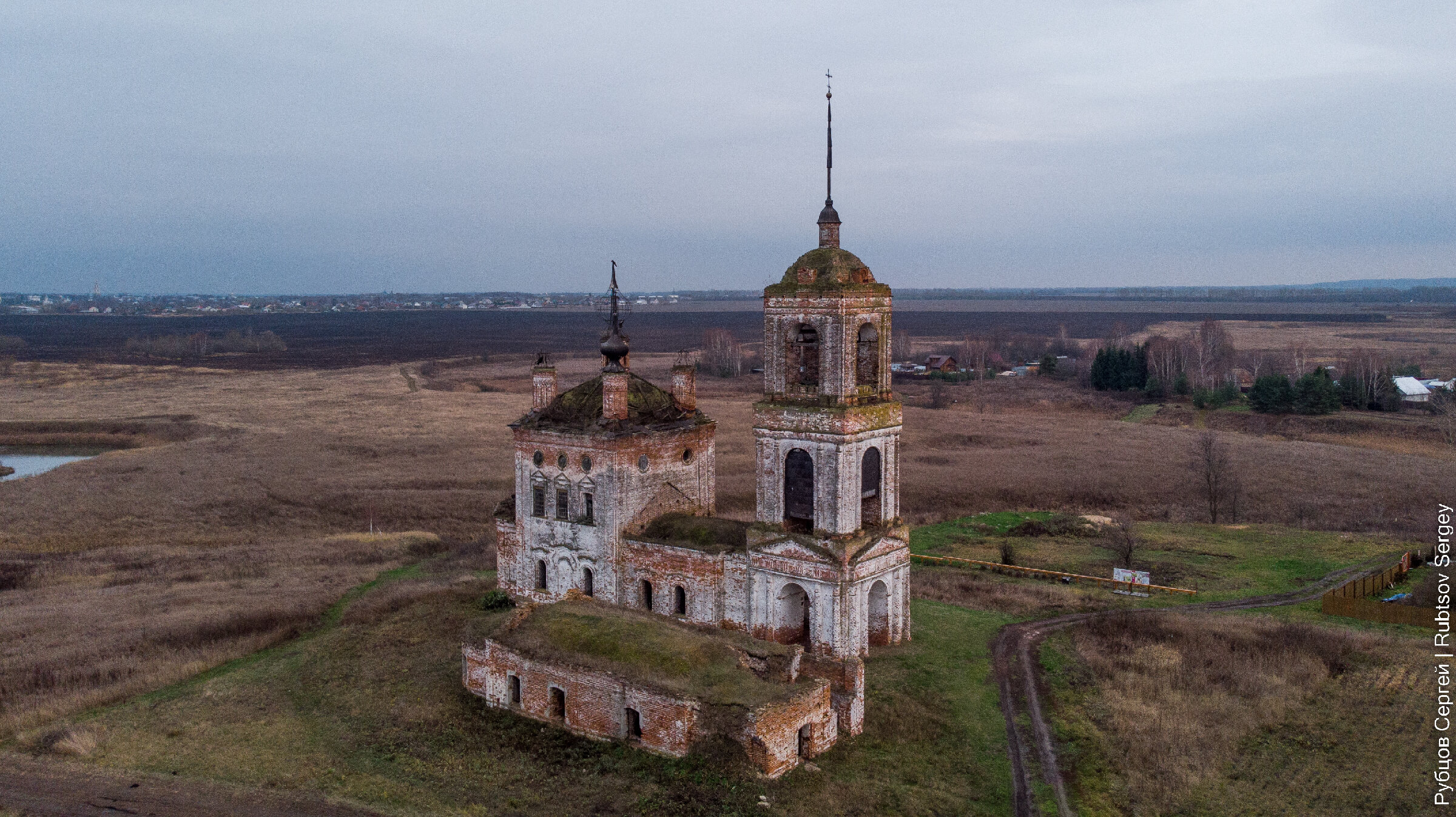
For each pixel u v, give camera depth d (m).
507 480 91.44
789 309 43.94
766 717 33.66
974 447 108.06
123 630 51.50
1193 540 70.44
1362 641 46.94
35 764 36.22
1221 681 43.09
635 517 49.00
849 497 43.19
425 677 43.72
